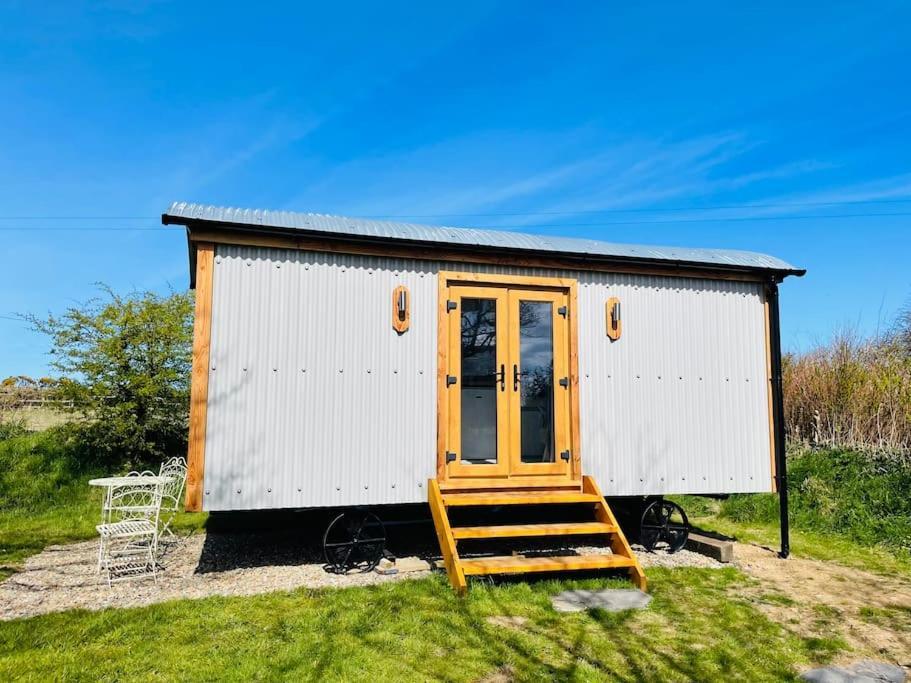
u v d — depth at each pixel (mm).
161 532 7133
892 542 6730
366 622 4078
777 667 3619
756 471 6652
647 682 3365
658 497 6867
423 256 5844
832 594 5070
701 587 5184
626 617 4395
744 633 4141
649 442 6332
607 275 6441
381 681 3258
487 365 6004
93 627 3932
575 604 4645
